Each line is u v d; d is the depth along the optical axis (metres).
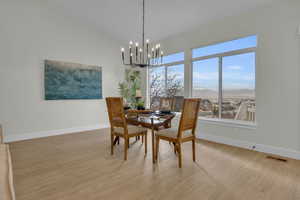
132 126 3.16
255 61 3.26
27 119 3.95
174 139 2.55
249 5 3.13
